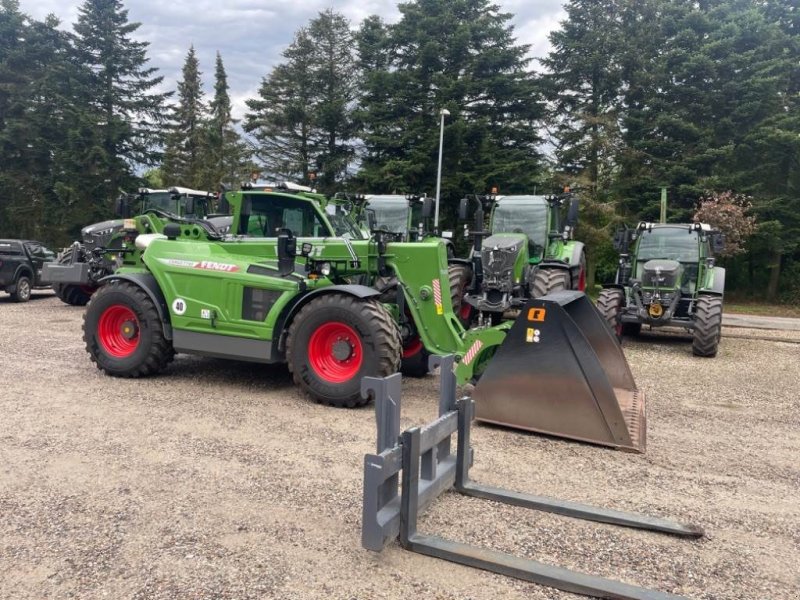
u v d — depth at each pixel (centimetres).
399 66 3123
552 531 348
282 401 600
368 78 3030
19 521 343
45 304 1425
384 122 3009
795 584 302
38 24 3362
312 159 3478
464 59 2978
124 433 492
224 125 4375
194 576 292
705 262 1118
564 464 454
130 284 672
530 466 447
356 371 575
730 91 2541
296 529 340
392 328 579
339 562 308
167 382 662
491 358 579
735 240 2295
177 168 4150
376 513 307
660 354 1020
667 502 394
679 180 2517
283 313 616
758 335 1296
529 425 515
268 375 705
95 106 3388
